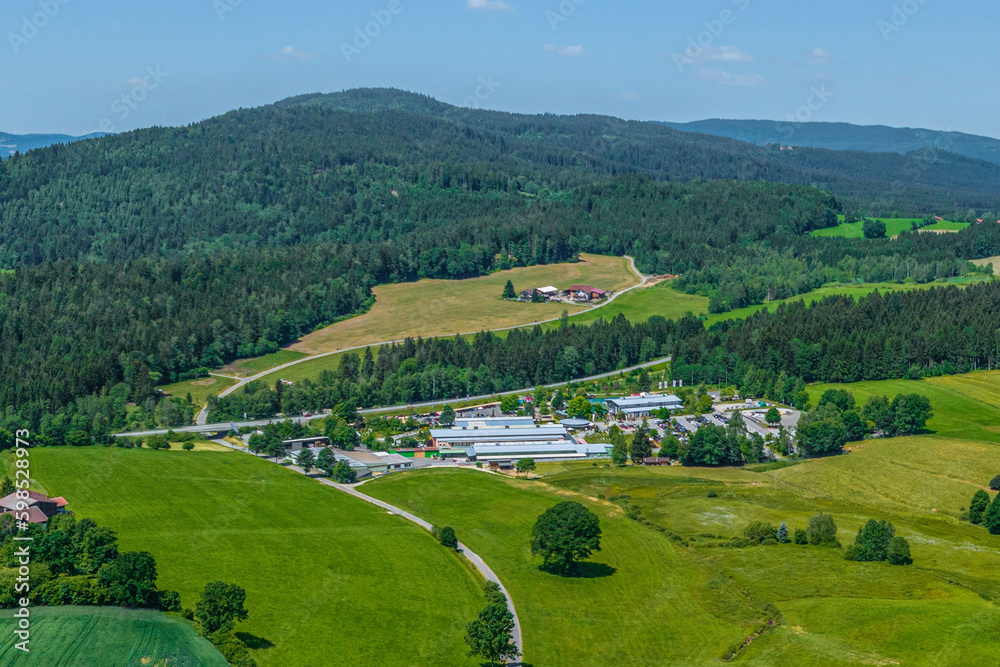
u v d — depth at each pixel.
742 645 137.00
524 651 136.62
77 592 135.50
